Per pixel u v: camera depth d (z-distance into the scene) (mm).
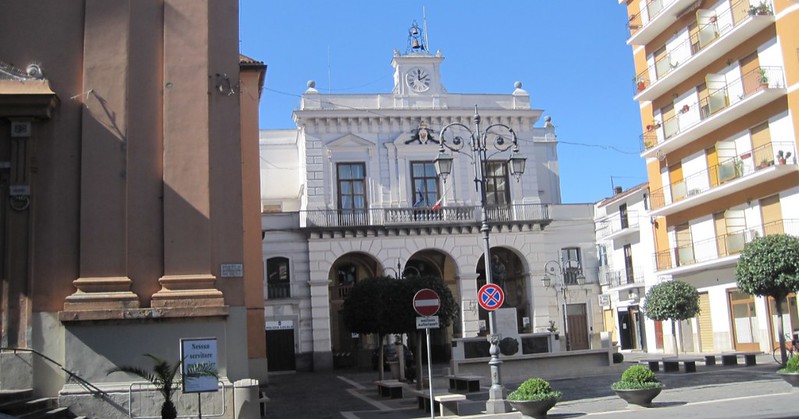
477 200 37844
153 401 12703
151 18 14242
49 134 13469
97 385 12664
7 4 13844
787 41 26875
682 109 33031
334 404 18422
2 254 12914
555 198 43500
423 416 15180
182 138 13789
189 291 13203
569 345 37531
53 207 13242
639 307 36938
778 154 26734
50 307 12930
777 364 23062
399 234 36750
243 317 13562
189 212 13555
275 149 42062
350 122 37312
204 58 14195
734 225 30016
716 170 30906
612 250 39625
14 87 13141
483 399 17844
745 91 28531
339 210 36250
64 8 14008
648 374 14727
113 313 12820
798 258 20109
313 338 35125
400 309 19469
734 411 12742
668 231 34688
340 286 38250
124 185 13445
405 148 37594
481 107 38750
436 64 39000
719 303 31203
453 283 39094
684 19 32750
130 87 13844
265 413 15758
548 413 14539
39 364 12688
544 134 44375
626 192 38031
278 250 35750
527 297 37906
